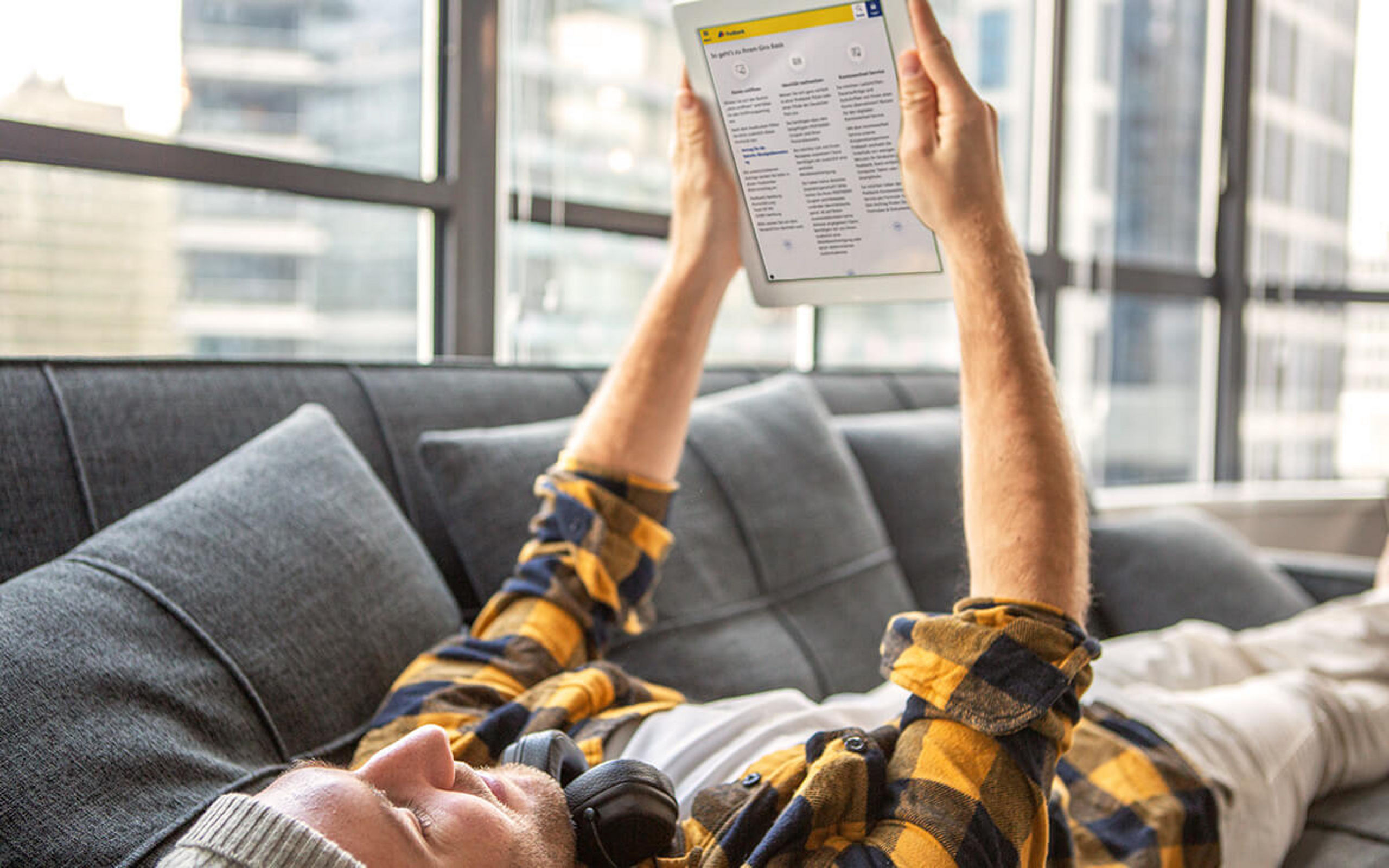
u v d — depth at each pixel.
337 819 0.58
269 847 0.53
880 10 0.87
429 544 1.36
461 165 1.86
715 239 1.06
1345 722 1.31
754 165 1.00
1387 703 1.39
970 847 0.73
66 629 0.80
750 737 0.92
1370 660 1.49
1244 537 3.36
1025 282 0.89
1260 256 3.58
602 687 0.97
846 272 1.01
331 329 1.79
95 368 1.13
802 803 0.75
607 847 0.70
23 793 0.70
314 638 0.95
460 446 1.33
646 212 2.15
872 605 1.71
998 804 0.75
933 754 0.77
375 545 1.07
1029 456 0.84
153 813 0.74
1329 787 1.30
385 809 0.60
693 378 1.11
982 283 0.87
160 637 0.84
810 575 1.65
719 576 1.52
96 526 1.05
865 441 1.99
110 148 1.40
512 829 0.66
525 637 1.02
